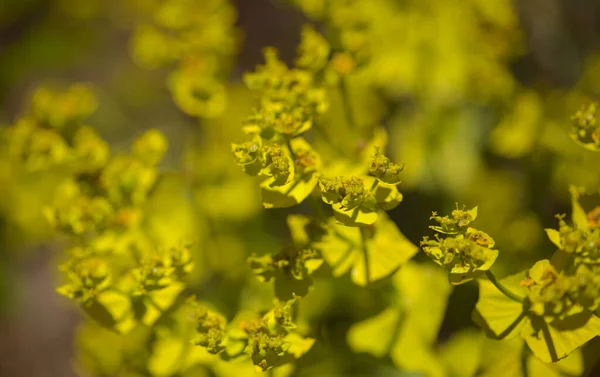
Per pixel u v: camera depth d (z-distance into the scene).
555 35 0.69
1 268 0.92
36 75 1.12
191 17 0.52
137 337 0.49
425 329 0.47
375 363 0.47
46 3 1.05
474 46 0.56
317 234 0.44
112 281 0.46
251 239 0.54
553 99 0.55
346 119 0.46
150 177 0.47
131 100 0.95
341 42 0.46
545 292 0.40
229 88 0.54
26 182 0.64
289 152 0.42
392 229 0.44
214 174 0.54
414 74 0.56
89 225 0.46
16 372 1.10
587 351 0.43
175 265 0.43
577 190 0.42
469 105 0.59
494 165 0.58
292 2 0.52
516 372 0.44
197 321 0.42
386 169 0.41
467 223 0.40
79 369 0.52
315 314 0.49
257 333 0.41
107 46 1.09
